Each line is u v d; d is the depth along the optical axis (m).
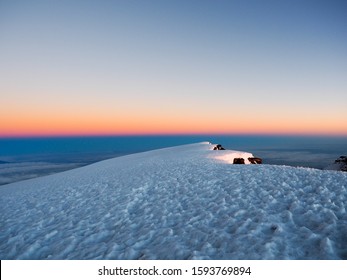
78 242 7.22
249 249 5.50
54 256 6.48
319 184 9.94
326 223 6.36
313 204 7.60
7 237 8.53
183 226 7.38
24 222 10.02
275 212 7.54
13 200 15.32
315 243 5.51
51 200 13.54
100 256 6.15
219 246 5.91
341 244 5.43
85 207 11.03
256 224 6.67
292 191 9.30
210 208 8.62
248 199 9.05
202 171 16.20
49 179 26.36
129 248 6.23
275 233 6.07
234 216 7.58
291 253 5.24
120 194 12.41
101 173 23.77
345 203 7.67
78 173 28.42
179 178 14.57
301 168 14.58
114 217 9.04
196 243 6.17
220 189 10.90
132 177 17.36
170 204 9.80
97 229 8.06
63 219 9.72
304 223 6.63
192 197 10.30
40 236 8.09
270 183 10.88
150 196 11.40
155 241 6.61
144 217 8.65
